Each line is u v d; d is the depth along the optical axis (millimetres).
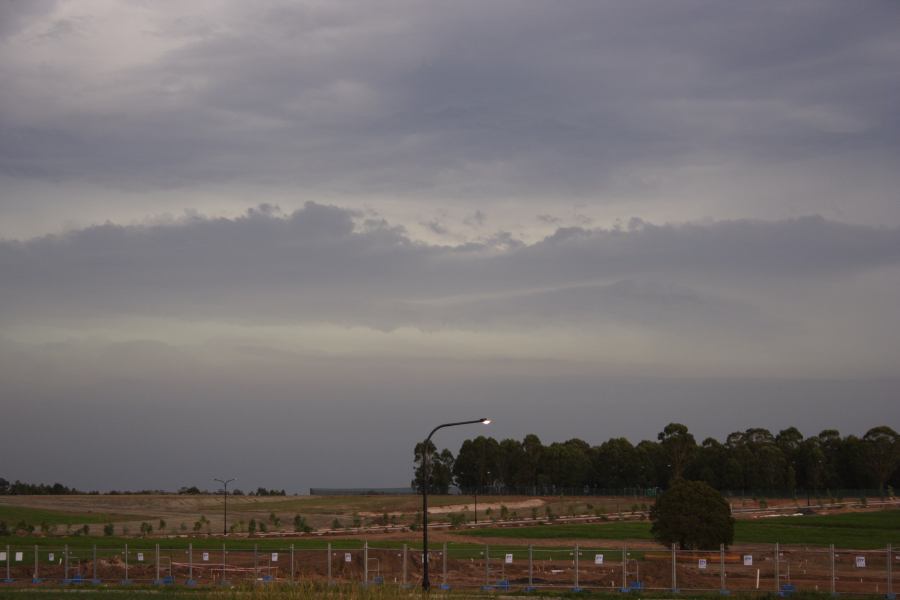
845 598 56125
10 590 60656
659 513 86938
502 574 70438
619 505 181375
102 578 69438
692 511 85000
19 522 139625
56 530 133875
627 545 105188
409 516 171250
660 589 60219
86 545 102812
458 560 80875
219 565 74812
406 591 49500
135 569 73062
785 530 125812
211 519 168250
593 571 73438
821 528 129500
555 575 71125
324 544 104125
